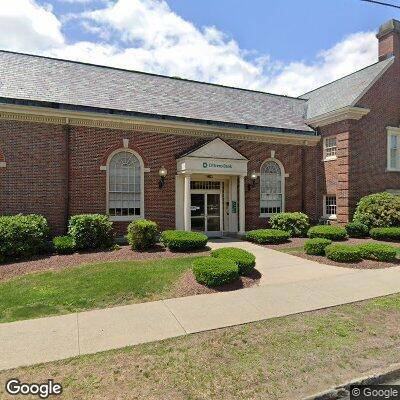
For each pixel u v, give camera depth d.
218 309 6.19
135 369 4.05
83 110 13.31
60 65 15.57
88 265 9.58
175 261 10.01
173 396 3.52
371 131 17.44
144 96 15.85
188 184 14.68
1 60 14.21
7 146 12.36
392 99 18.20
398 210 14.83
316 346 4.68
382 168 17.81
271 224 16.66
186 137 15.41
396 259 10.43
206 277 7.43
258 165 17.11
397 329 5.27
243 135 16.62
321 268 9.51
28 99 12.51
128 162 14.45
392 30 18.19
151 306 6.37
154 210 14.75
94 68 16.39
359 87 17.77
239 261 8.40
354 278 8.40
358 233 15.02
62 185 13.16
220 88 19.53
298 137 17.84
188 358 4.33
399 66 18.42
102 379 3.83
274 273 8.95
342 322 5.56
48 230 12.07
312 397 3.54
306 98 22.59
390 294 7.12
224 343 4.77
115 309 6.21
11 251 10.34
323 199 18.41
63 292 7.12
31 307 6.30
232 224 16.58
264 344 4.74
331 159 17.78
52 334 5.09
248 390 3.64
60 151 13.15
